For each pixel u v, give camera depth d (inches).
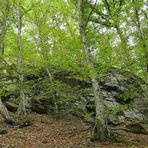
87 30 506.0
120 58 478.6
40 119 681.0
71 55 498.9
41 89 832.9
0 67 647.1
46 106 784.3
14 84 705.0
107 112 586.9
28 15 739.4
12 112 714.8
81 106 771.4
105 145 465.1
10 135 501.0
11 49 711.7
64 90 769.6
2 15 631.8
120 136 541.0
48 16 749.3
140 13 557.9
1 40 622.5
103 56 453.7
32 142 467.8
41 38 720.3
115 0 590.2
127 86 763.4
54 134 537.6
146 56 495.5
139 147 464.8
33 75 823.7
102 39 489.1
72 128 608.4
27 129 563.8
